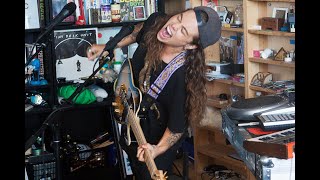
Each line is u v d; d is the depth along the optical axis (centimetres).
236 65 364
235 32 370
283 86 320
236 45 368
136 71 267
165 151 253
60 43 397
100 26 405
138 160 254
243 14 344
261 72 346
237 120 240
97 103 399
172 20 242
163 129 261
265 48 346
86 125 434
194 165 404
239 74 360
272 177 201
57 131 275
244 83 349
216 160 406
